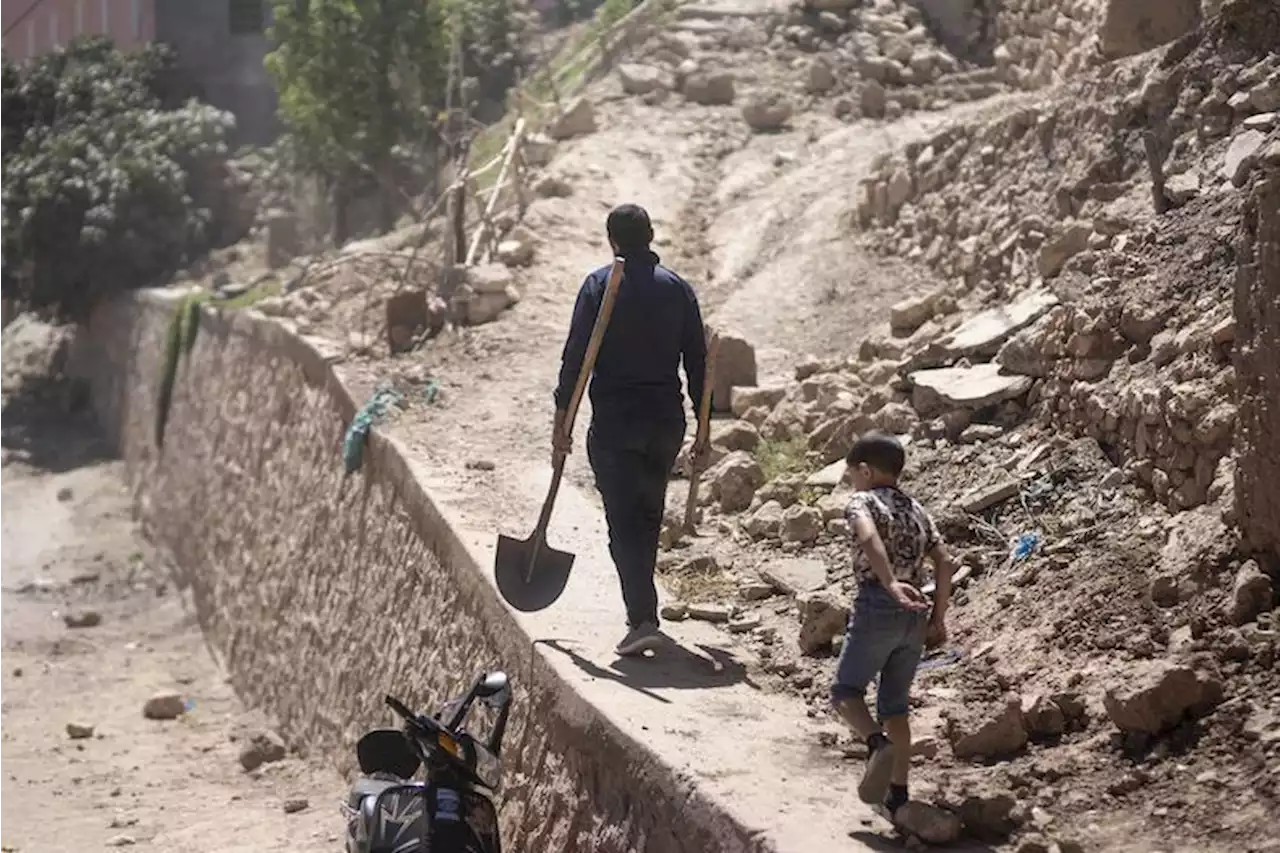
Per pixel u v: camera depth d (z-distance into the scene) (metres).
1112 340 9.45
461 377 15.26
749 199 18.59
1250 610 6.81
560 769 7.97
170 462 26.19
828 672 7.99
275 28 25.78
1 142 37.09
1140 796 6.02
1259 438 6.84
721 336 13.16
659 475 8.41
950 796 6.20
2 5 42.94
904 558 6.13
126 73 37.97
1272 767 5.84
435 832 6.77
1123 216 11.08
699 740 7.09
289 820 12.44
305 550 16.45
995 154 13.88
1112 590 7.60
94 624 22.22
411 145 25.44
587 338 8.18
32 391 38.53
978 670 7.61
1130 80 12.22
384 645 12.76
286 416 18.45
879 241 15.46
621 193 19.08
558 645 8.59
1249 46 11.04
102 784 14.39
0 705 17.92
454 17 24.36
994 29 22.02
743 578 9.70
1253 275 6.86
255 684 17.56
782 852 5.83
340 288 19.69
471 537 10.74
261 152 36.66
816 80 21.77
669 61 22.88
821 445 11.41
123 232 33.91
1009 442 9.85
